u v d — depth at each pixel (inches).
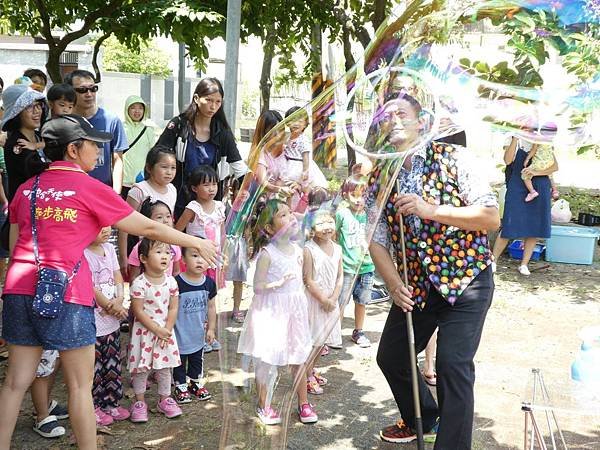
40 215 113.3
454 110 114.6
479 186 114.7
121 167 186.1
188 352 153.0
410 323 120.1
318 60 293.7
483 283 118.0
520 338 202.8
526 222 270.7
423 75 113.7
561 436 128.6
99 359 142.3
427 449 135.4
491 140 272.5
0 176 199.0
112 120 182.9
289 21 314.8
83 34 292.5
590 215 341.1
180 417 147.5
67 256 112.7
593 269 289.7
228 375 110.5
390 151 110.1
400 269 125.6
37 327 112.0
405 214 116.4
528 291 253.9
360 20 293.9
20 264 113.7
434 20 114.7
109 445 134.6
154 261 142.1
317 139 113.5
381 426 145.6
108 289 141.9
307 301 108.8
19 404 114.7
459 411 113.4
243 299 124.6
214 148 175.0
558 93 117.8
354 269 111.3
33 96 165.8
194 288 153.7
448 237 117.5
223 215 171.8
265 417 108.1
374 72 115.0
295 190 111.0
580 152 136.3
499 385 168.6
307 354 108.8
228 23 170.6
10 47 622.8
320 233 109.1
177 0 274.1
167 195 171.3
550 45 115.9
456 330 116.2
